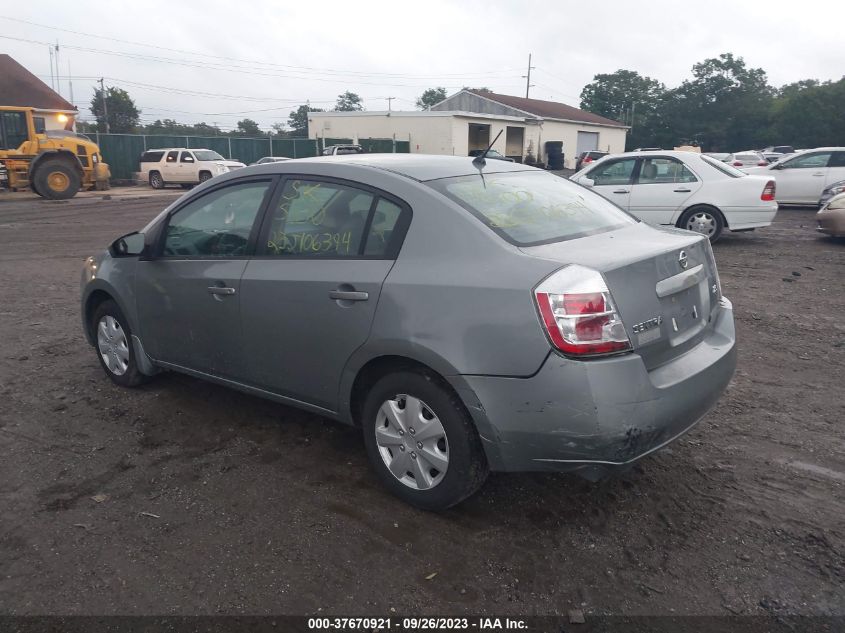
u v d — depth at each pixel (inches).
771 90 3368.6
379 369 134.3
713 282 144.3
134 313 179.9
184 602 107.0
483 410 116.3
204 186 166.9
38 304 297.4
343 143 1648.6
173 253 170.1
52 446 158.7
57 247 470.3
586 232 135.2
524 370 112.0
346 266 134.9
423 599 108.3
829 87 2642.7
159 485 141.9
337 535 124.6
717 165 422.3
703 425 169.5
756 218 411.2
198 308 161.3
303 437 163.9
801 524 127.3
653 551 120.0
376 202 135.9
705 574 114.0
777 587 110.6
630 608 106.4
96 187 958.4
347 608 106.3
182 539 123.3
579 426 110.0
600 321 109.9
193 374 171.5
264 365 151.8
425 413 128.0
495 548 121.0
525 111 1907.0
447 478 125.0
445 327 118.7
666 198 425.1
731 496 137.0
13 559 117.2
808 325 255.3
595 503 134.8
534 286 111.8
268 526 127.3
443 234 125.4
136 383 191.3
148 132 2450.8
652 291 119.3
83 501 135.6
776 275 349.1
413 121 1667.1
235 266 153.8
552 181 161.6
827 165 654.5
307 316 139.3
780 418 173.0
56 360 218.5
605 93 3351.4
